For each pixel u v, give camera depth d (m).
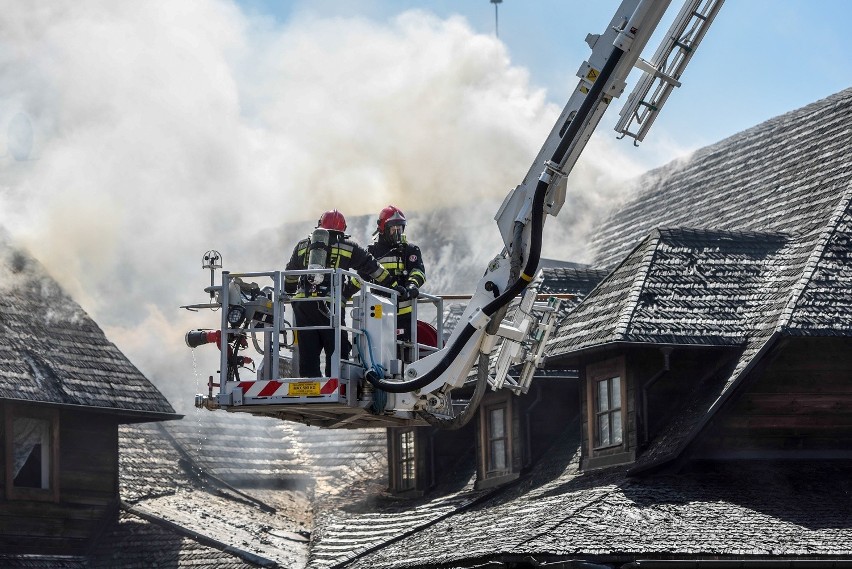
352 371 15.38
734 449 21.28
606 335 22.03
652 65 15.07
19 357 25.95
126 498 26.83
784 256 23.72
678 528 19.23
